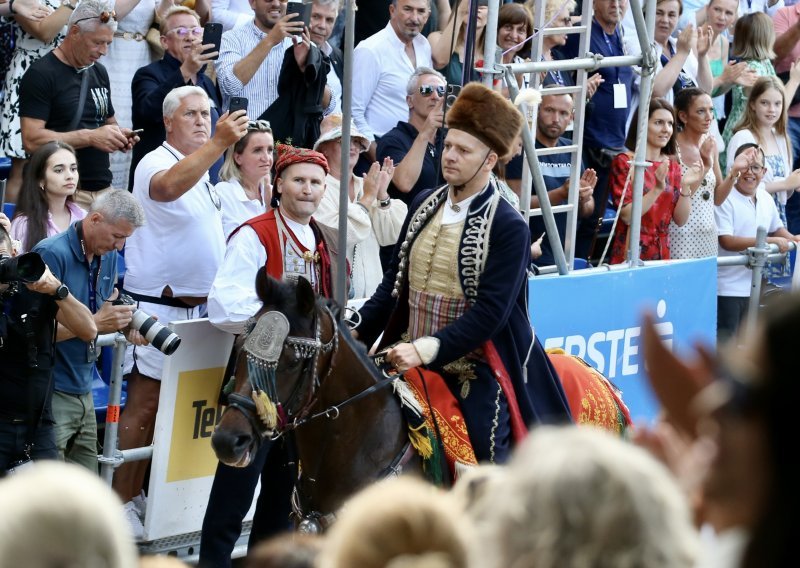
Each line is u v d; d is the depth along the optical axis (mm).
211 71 14953
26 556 2875
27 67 14281
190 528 11141
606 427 10281
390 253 13438
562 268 12875
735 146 19094
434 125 13828
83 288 10430
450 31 16969
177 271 11984
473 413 9266
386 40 16312
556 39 15984
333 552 3486
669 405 3287
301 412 8492
